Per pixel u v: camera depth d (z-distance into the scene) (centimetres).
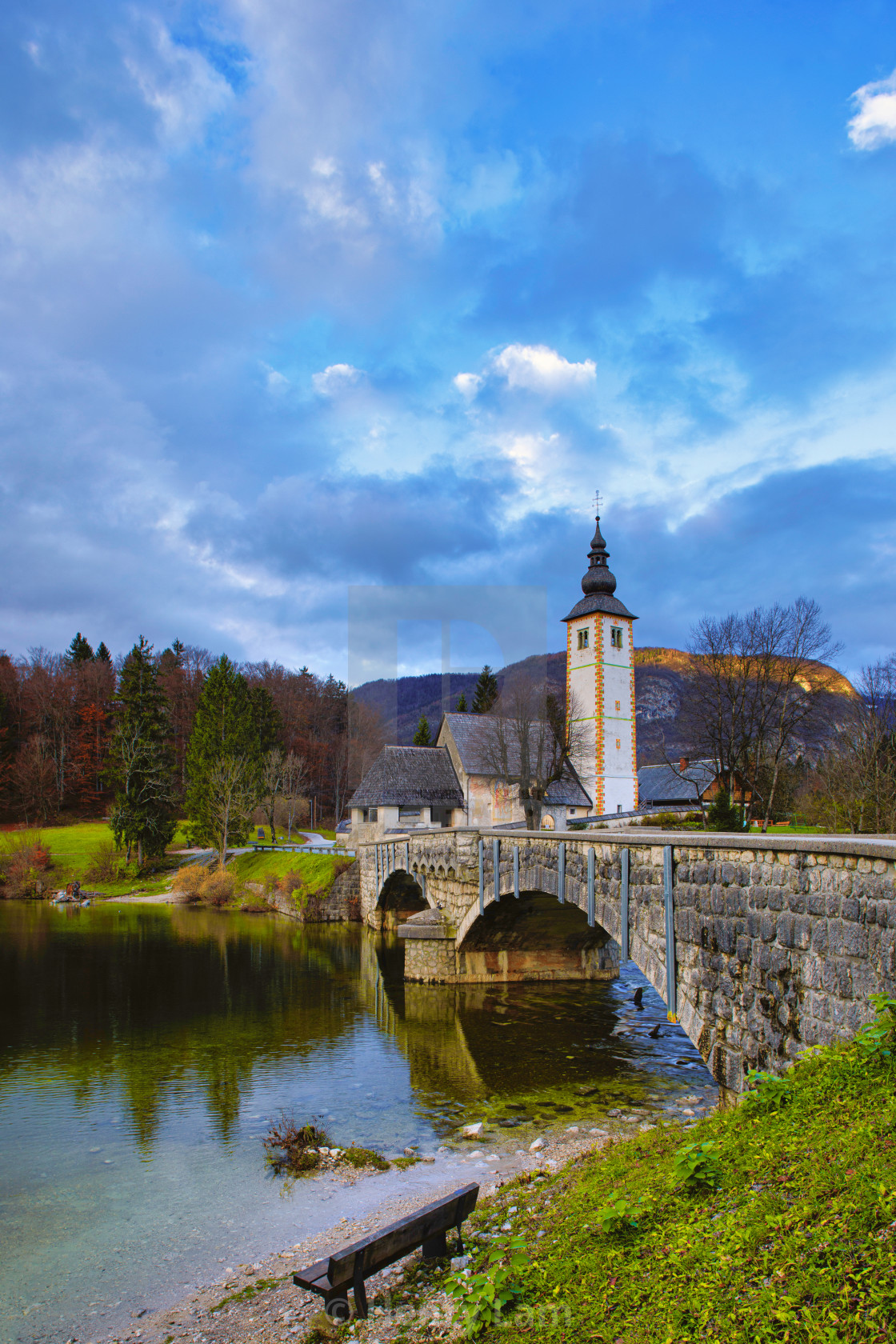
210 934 4272
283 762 8300
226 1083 1753
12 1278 974
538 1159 1278
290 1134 1406
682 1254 528
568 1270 584
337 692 8938
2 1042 2114
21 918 4878
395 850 3603
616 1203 625
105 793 9075
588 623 5900
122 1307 903
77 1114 1564
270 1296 903
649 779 7450
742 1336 418
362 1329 680
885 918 713
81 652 11125
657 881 1223
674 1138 910
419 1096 1644
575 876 1605
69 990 2789
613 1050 1969
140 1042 2112
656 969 1223
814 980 826
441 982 2809
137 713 6850
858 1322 392
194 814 7081
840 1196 493
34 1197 1202
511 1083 1712
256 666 11438
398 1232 688
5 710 8244
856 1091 632
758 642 4584
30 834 6738
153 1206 1167
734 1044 986
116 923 4681
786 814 5141
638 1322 478
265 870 5925
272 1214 1137
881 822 3631
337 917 4803
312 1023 2291
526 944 2844
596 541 6106
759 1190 570
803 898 850
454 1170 1253
